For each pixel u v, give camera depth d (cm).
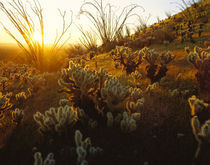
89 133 182
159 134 172
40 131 171
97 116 203
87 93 206
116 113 200
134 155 143
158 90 324
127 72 500
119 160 138
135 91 257
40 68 867
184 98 267
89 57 994
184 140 156
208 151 114
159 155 141
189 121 191
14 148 166
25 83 526
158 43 1075
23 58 1143
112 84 204
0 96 251
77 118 194
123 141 164
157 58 377
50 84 395
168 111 222
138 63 486
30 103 313
